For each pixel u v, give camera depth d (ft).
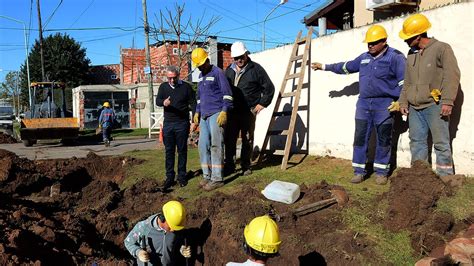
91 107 106.11
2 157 31.12
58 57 144.15
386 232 15.66
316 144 26.35
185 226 20.06
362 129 20.01
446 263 12.69
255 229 12.19
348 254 14.82
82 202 27.12
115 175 33.01
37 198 27.37
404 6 31.24
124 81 140.87
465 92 18.33
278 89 29.48
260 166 26.13
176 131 24.35
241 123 24.64
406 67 18.12
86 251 20.15
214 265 18.54
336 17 50.88
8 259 16.99
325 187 19.66
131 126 107.24
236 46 24.07
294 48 26.86
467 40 18.19
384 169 19.72
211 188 22.63
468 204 15.67
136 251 18.35
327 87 25.34
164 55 105.70
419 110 17.84
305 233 16.53
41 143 65.77
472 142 18.15
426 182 15.92
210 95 22.56
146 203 23.84
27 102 163.63
